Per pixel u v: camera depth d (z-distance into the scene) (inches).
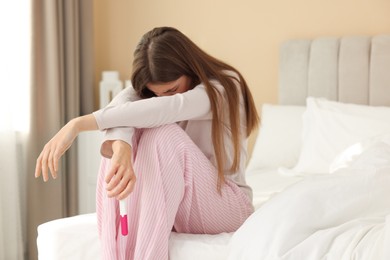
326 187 63.2
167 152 66.2
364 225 58.5
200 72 72.1
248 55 145.3
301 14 139.6
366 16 133.8
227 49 146.8
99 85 155.9
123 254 66.3
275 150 127.0
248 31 144.6
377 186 63.1
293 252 56.7
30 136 127.3
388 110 118.3
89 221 75.9
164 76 71.0
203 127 74.5
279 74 138.7
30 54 126.9
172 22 150.6
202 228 71.1
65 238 73.5
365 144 99.7
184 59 72.2
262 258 58.3
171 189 65.7
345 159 100.6
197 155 68.4
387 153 73.8
